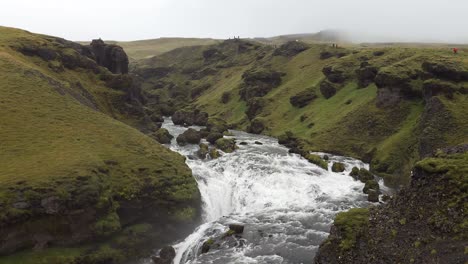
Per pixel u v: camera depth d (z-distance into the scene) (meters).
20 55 78.19
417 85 76.31
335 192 54.00
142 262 37.72
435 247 26.12
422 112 69.00
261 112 120.25
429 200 29.31
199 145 78.12
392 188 58.38
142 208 42.19
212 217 49.22
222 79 190.75
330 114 93.31
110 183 41.53
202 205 48.69
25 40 84.56
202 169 57.75
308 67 139.88
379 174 62.97
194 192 47.44
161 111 151.00
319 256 30.78
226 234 39.97
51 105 58.44
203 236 41.00
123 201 41.06
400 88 77.69
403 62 84.12
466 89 65.38
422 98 74.62
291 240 38.06
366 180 59.09
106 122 59.62
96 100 83.50
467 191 27.62
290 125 101.06
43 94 60.94
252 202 51.41
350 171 64.50
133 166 46.41
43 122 52.28
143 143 55.28
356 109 85.25
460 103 62.91
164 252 37.44
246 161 64.81
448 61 72.69
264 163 64.06
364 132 77.50
